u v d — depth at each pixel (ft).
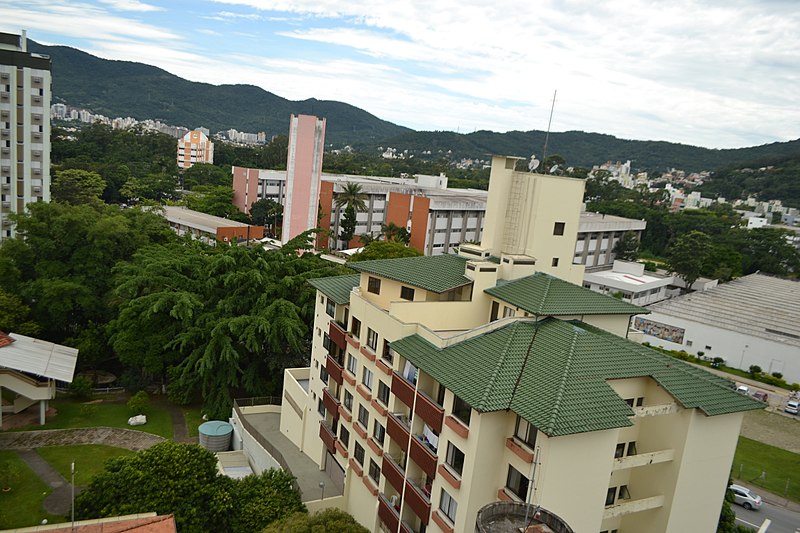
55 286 190.29
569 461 77.97
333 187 394.11
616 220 434.71
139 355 177.88
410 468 98.73
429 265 129.18
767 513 148.15
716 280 388.57
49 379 156.76
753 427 202.69
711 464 96.68
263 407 172.24
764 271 462.19
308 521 100.27
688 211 583.17
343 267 212.23
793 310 300.61
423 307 110.52
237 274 182.09
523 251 128.67
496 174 129.90
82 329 202.69
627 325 116.47
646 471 97.55
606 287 341.21
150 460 109.09
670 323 278.05
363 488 115.34
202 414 173.78
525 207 127.75
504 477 84.12
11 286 197.16
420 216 365.61
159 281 188.24
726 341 261.24
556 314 103.96
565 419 75.92
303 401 149.28
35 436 151.23
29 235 206.18
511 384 84.64
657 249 528.22
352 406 123.65
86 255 207.51
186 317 173.78
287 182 326.03
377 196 418.31
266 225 441.68
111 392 185.88
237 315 182.50
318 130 323.57
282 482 117.80
